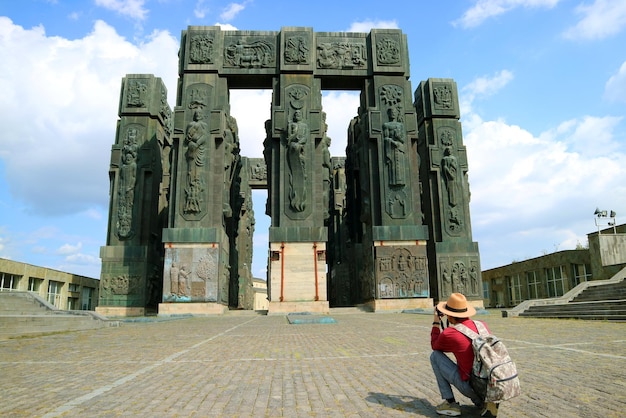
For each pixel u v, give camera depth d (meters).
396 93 37.88
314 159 36.22
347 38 38.88
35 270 42.03
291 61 37.34
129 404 5.52
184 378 7.20
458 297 5.08
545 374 7.10
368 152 37.69
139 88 39.66
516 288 51.41
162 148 42.00
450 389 5.04
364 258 39.16
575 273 41.19
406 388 6.35
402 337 13.74
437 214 39.72
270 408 5.34
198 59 37.00
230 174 39.72
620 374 6.97
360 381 6.88
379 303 34.41
